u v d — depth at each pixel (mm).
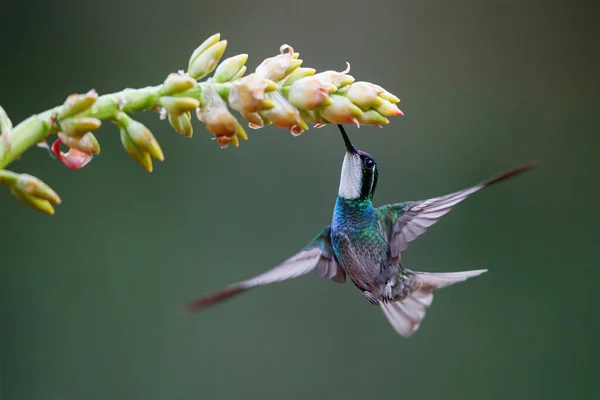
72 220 11391
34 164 11391
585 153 12602
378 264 5918
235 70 4191
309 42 12461
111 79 12141
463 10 12805
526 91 12781
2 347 10859
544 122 12711
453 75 12719
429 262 11859
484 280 11875
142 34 12273
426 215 6098
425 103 12562
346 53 12539
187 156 11789
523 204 12320
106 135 11695
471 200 12172
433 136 12461
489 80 12789
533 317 11742
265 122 4227
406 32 12680
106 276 11305
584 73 12859
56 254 11250
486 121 12594
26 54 11922
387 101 4172
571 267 12016
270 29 12406
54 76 12008
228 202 11711
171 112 4051
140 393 11000
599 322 11766
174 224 11586
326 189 11773
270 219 11672
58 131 3879
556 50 12875
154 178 11656
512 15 12992
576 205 12422
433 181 12250
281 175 11781
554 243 12164
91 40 12188
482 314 11719
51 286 11188
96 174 11609
